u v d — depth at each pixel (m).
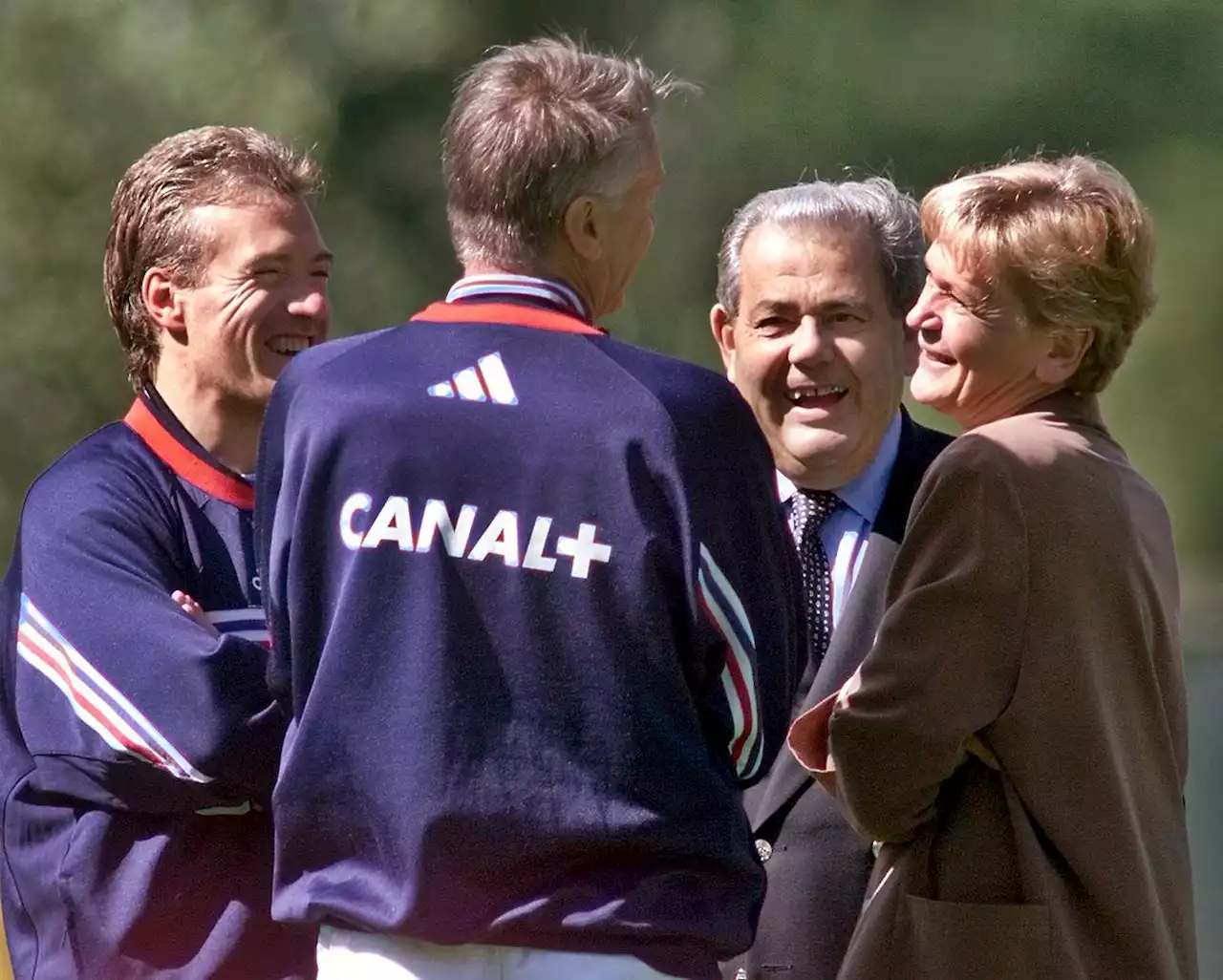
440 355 8.45
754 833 11.41
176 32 41.34
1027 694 9.41
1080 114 57.50
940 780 9.50
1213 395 69.44
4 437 38.59
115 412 39.59
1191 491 70.56
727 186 49.84
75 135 39.59
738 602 8.18
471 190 8.69
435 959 8.06
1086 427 10.04
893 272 12.11
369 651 8.14
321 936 8.42
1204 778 33.50
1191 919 9.88
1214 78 58.25
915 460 12.24
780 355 12.03
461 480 8.18
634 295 47.09
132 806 9.56
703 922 8.04
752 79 51.69
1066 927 9.37
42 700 9.66
